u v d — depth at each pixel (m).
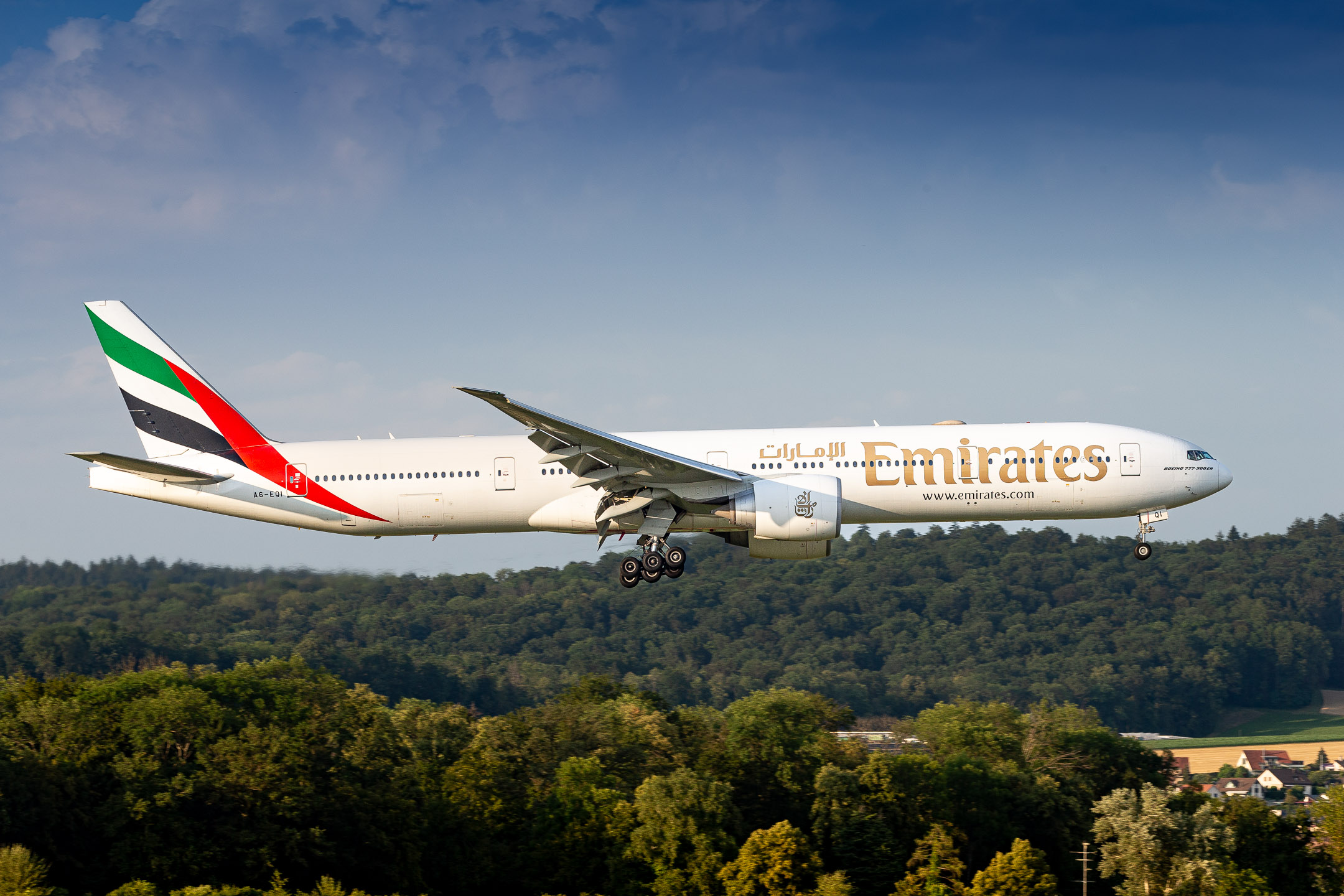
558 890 41.31
